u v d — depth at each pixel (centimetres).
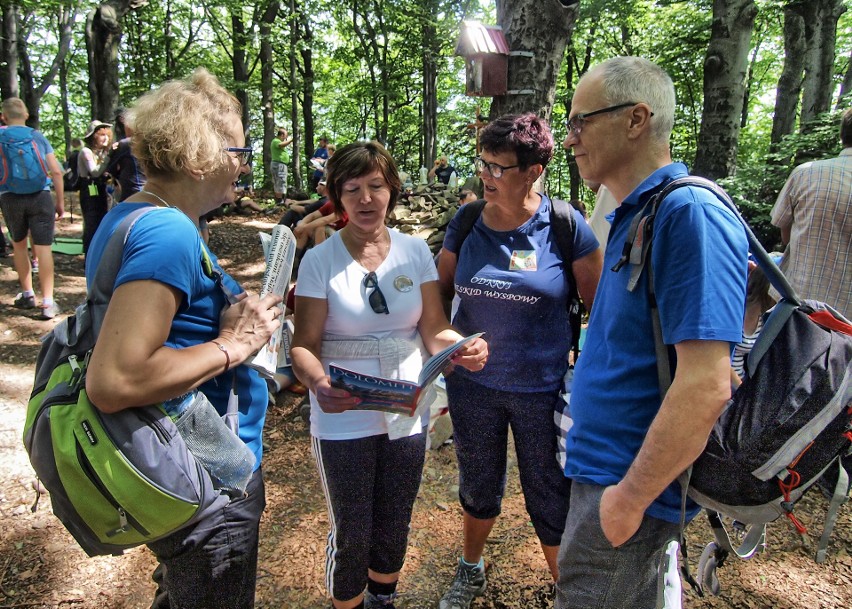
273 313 136
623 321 129
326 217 321
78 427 114
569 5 424
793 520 126
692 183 120
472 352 176
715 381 109
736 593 211
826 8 1016
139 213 121
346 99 2597
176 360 116
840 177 247
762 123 1859
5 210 472
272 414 355
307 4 1725
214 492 126
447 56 1875
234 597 144
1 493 271
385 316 181
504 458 205
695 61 1247
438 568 234
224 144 135
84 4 1619
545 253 192
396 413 159
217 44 2081
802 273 258
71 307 526
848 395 117
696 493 129
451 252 208
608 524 124
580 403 143
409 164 2714
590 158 138
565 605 144
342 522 177
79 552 238
